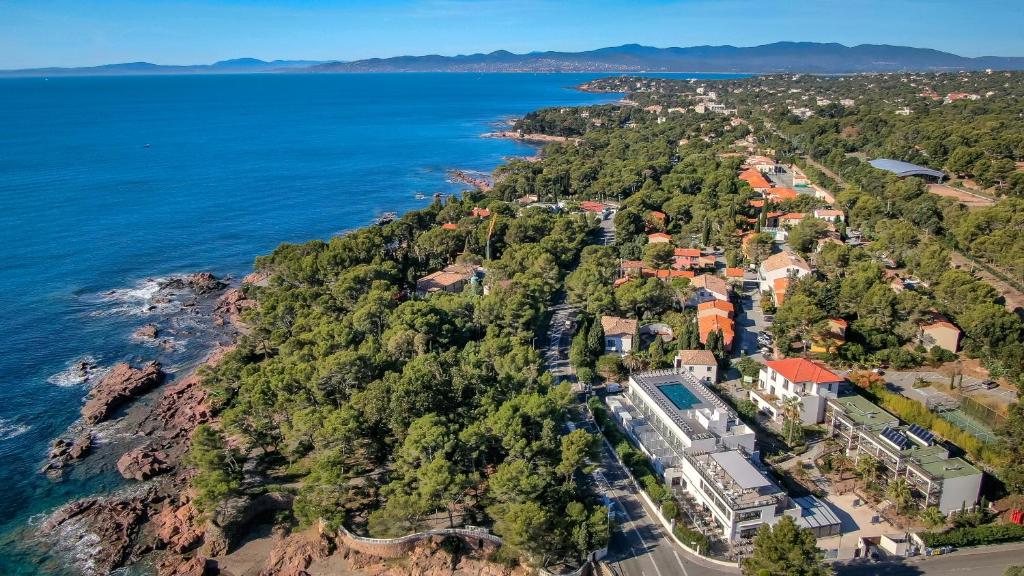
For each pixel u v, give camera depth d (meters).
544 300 156.38
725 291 160.75
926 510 87.12
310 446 107.69
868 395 117.38
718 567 82.00
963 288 143.38
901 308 137.75
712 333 132.25
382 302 142.75
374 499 96.69
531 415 97.62
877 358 130.00
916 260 169.62
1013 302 153.88
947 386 121.62
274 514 98.88
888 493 90.81
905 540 83.31
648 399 111.81
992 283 166.62
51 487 106.62
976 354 129.88
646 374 120.06
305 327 139.00
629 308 151.00
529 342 141.50
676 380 118.06
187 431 121.81
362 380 112.44
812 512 88.19
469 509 94.06
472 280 174.75
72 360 148.88
